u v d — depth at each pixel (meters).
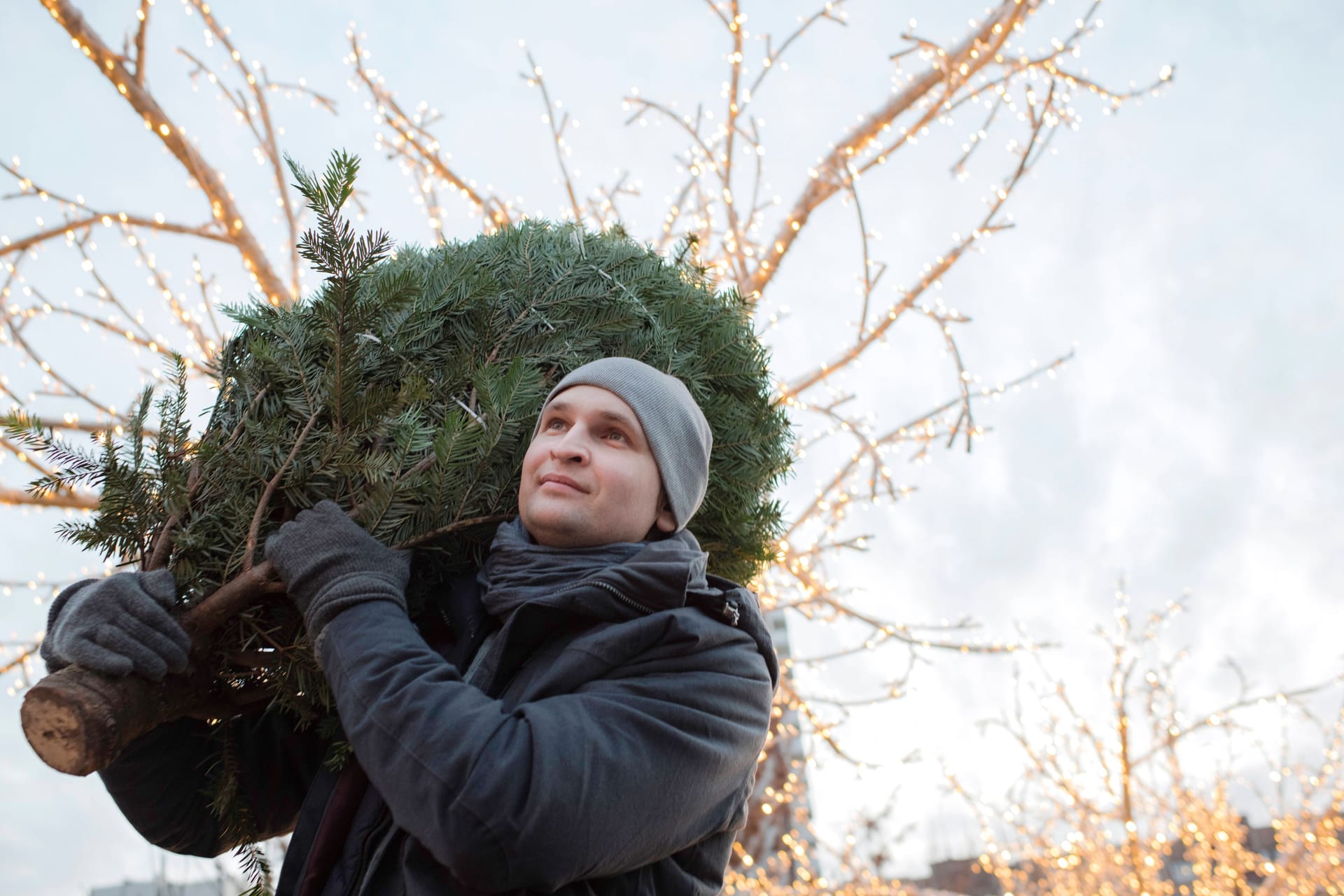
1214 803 6.06
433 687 1.00
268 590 1.14
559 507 1.18
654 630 1.10
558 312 1.43
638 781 1.00
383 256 1.20
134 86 4.23
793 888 5.19
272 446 1.21
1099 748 5.77
